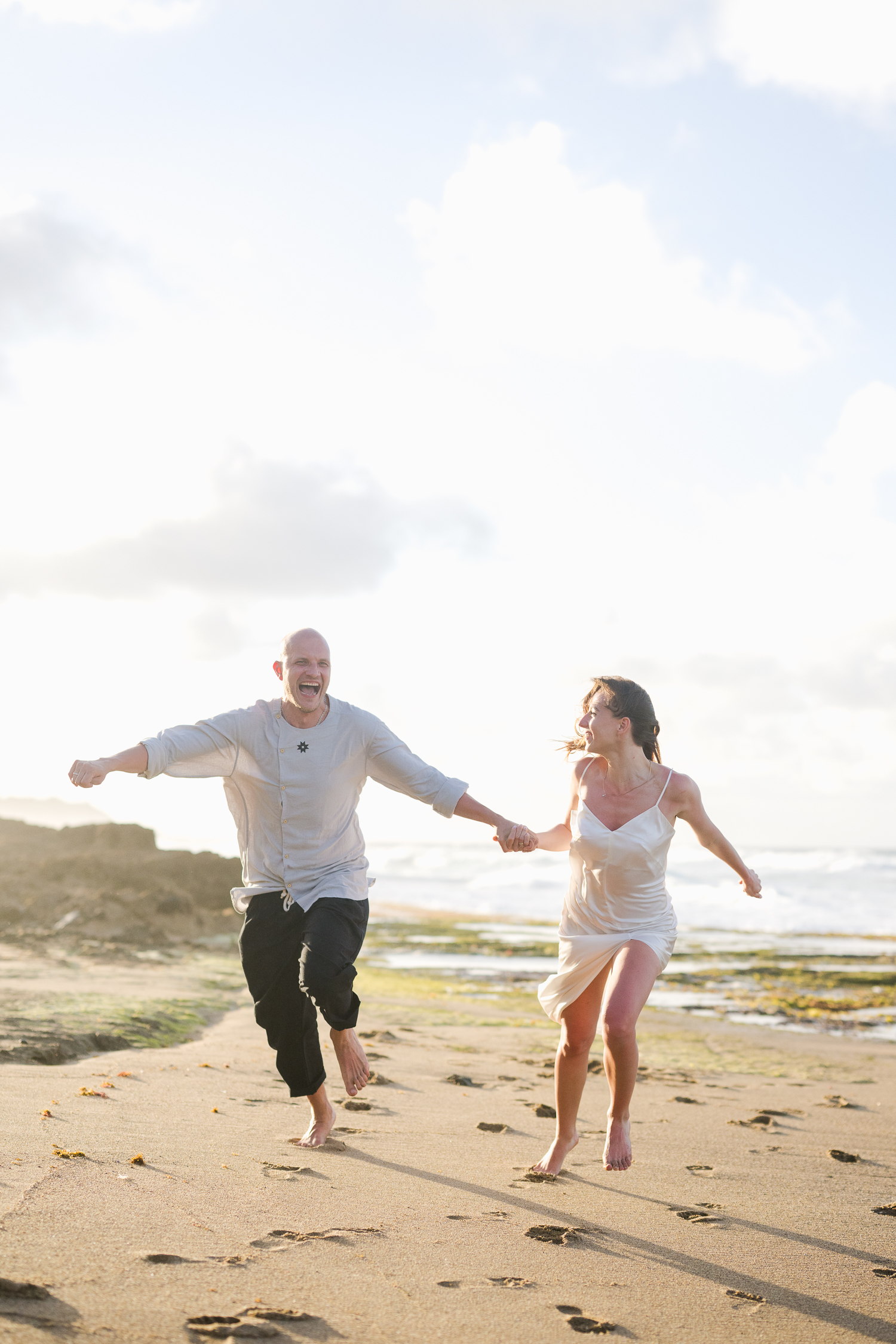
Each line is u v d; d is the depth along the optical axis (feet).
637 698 13.80
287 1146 14.10
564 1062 13.89
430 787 13.91
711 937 87.92
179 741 13.35
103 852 80.84
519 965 59.57
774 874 184.44
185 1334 7.71
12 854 81.61
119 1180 11.60
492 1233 10.94
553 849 14.26
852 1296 9.78
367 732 13.87
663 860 13.73
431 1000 40.37
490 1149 15.05
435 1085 20.66
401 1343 7.95
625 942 13.32
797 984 53.16
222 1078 19.04
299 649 13.51
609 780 13.97
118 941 54.54
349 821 13.91
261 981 13.70
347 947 12.98
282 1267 9.36
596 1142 16.22
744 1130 18.16
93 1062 19.76
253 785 13.70
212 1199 11.19
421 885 177.99
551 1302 9.11
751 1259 10.71
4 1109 14.87
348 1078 13.32
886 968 61.26
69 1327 7.64
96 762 12.75
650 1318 8.91
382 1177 12.87
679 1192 13.38
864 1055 30.94
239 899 13.85
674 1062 28.35
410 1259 9.91
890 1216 12.73
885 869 200.03
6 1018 23.06
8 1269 8.66
